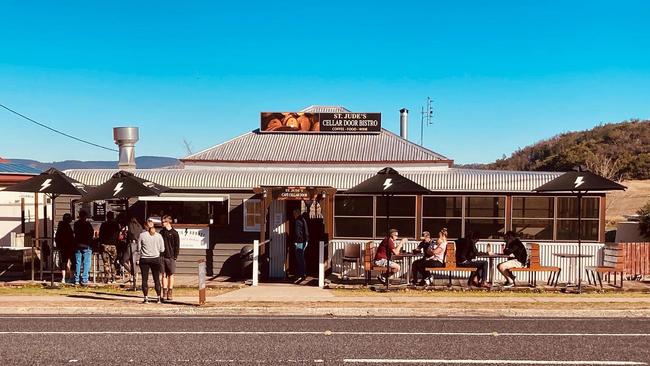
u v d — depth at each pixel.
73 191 14.70
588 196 16.38
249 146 24.33
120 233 15.86
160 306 11.99
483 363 7.65
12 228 21.69
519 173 16.98
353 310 11.69
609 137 98.19
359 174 17.30
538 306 11.98
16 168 24.75
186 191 17.36
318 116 25.64
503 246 16.50
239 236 17.27
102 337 9.25
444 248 15.26
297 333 9.62
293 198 16.22
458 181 16.69
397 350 8.38
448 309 11.68
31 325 10.33
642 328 10.16
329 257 16.80
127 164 21.64
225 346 8.62
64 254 15.22
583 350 8.41
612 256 15.88
